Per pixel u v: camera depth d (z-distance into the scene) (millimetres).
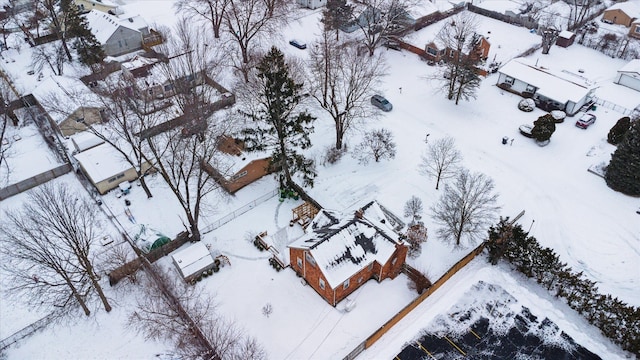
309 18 80312
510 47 74812
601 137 55438
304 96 52625
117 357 34500
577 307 37125
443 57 68875
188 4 79062
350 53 66562
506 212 45500
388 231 39469
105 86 61000
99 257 41406
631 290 38594
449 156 50000
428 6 79125
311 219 44219
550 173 50281
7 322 36938
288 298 38312
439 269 40219
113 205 47188
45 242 39438
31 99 61906
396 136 55625
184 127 45188
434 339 35406
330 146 53719
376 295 38375
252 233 43719
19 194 48250
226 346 33875
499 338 35469
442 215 41031
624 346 34625
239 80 62844
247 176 48375
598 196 47500
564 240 42938
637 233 43562
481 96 63281
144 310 35625
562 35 74938
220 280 39688
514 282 39531
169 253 42156
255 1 68000
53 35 76188
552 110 59781
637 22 75375
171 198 48000
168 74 53781
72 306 37625
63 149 53438
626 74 64188
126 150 50781
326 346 34844
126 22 72812
